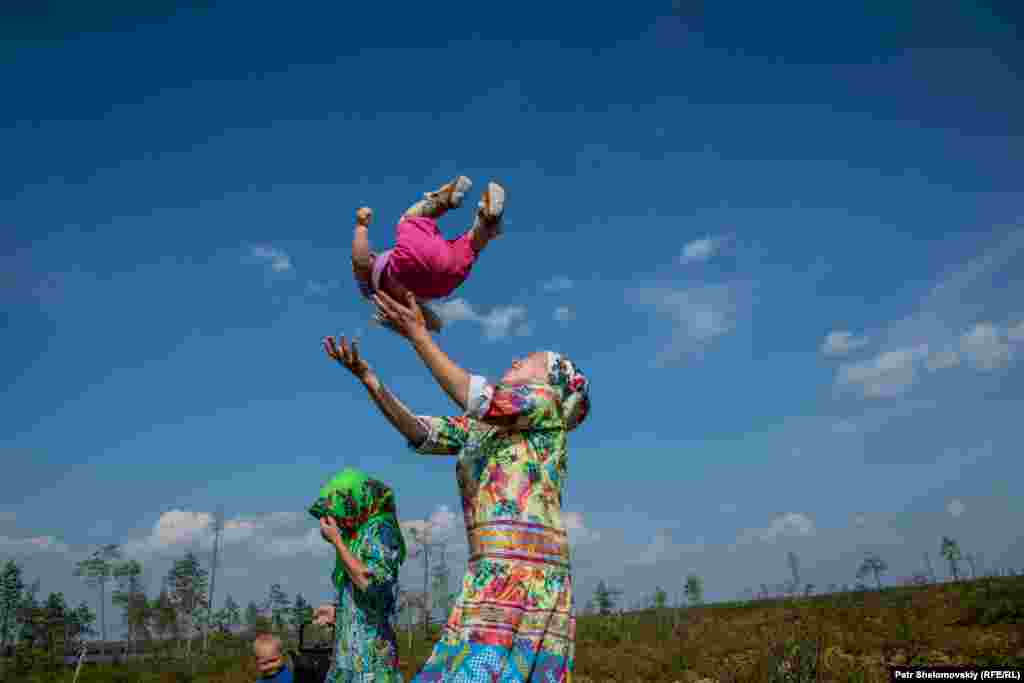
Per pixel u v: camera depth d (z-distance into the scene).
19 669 31.67
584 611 32.38
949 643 14.43
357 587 3.78
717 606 31.50
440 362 2.29
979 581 28.31
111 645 43.97
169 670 27.30
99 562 44.50
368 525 3.91
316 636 4.62
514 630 2.14
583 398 2.65
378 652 3.85
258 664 4.60
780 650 9.41
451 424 3.08
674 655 17.17
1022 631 14.91
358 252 2.59
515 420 2.33
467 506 2.40
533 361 2.59
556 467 2.38
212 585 44.25
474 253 2.61
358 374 2.95
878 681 10.91
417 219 2.58
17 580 42.19
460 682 2.08
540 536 2.28
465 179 2.58
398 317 2.31
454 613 2.26
